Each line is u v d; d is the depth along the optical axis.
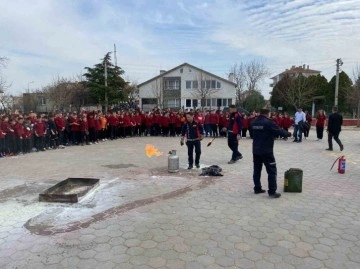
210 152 11.96
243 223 4.65
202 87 47.09
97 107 38.03
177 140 16.77
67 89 42.59
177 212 5.11
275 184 5.91
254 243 4.00
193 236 4.20
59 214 5.02
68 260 3.59
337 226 4.56
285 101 44.88
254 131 5.99
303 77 44.12
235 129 9.42
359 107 31.30
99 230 4.40
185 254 3.71
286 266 3.45
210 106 45.78
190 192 6.28
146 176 7.76
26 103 48.25
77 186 6.71
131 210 5.20
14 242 4.04
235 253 3.74
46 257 3.66
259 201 5.70
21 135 11.98
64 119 14.55
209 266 3.45
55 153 12.10
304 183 7.08
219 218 4.85
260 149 5.86
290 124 18.02
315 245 3.95
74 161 10.12
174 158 8.13
